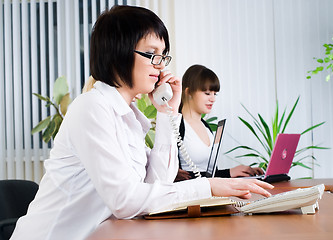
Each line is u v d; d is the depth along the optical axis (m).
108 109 1.32
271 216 1.13
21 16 4.82
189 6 4.41
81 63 4.68
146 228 1.02
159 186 1.23
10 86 4.78
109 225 1.09
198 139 2.95
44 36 4.74
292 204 1.15
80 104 1.31
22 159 4.71
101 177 1.23
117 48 1.34
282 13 4.36
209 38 4.38
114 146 1.27
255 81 4.35
